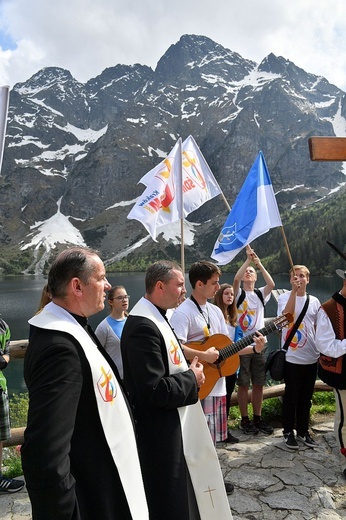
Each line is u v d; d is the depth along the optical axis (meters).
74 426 1.99
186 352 3.84
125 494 2.06
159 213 6.34
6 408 4.10
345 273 4.39
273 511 3.74
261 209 5.69
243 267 5.68
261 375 5.43
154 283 2.96
